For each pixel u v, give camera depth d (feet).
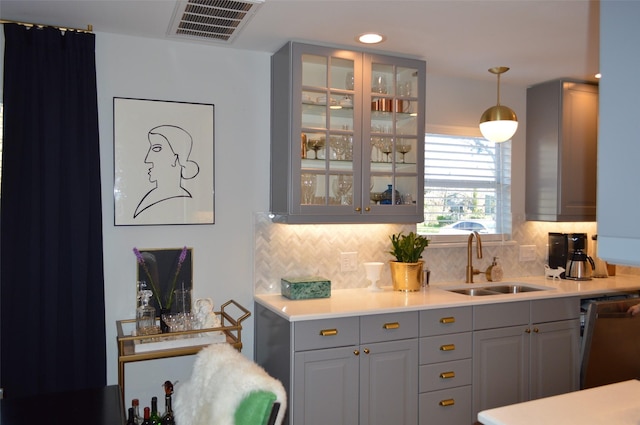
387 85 10.59
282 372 8.95
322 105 10.02
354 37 9.55
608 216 3.14
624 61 3.05
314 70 10.03
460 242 12.57
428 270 11.68
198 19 8.65
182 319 9.05
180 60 9.92
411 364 9.46
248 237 10.50
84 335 8.71
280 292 10.73
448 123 12.35
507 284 12.41
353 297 10.28
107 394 6.44
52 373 8.49
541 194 12.80
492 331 10.21
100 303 8.94
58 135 8.60
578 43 9.80
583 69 11.60
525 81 12.69
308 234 11.00
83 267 8.71
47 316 8.47
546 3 7.87
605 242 3.17
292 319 8.51
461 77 12.40
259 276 10.57
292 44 9.64
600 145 3.20
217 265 10.24
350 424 8.98
